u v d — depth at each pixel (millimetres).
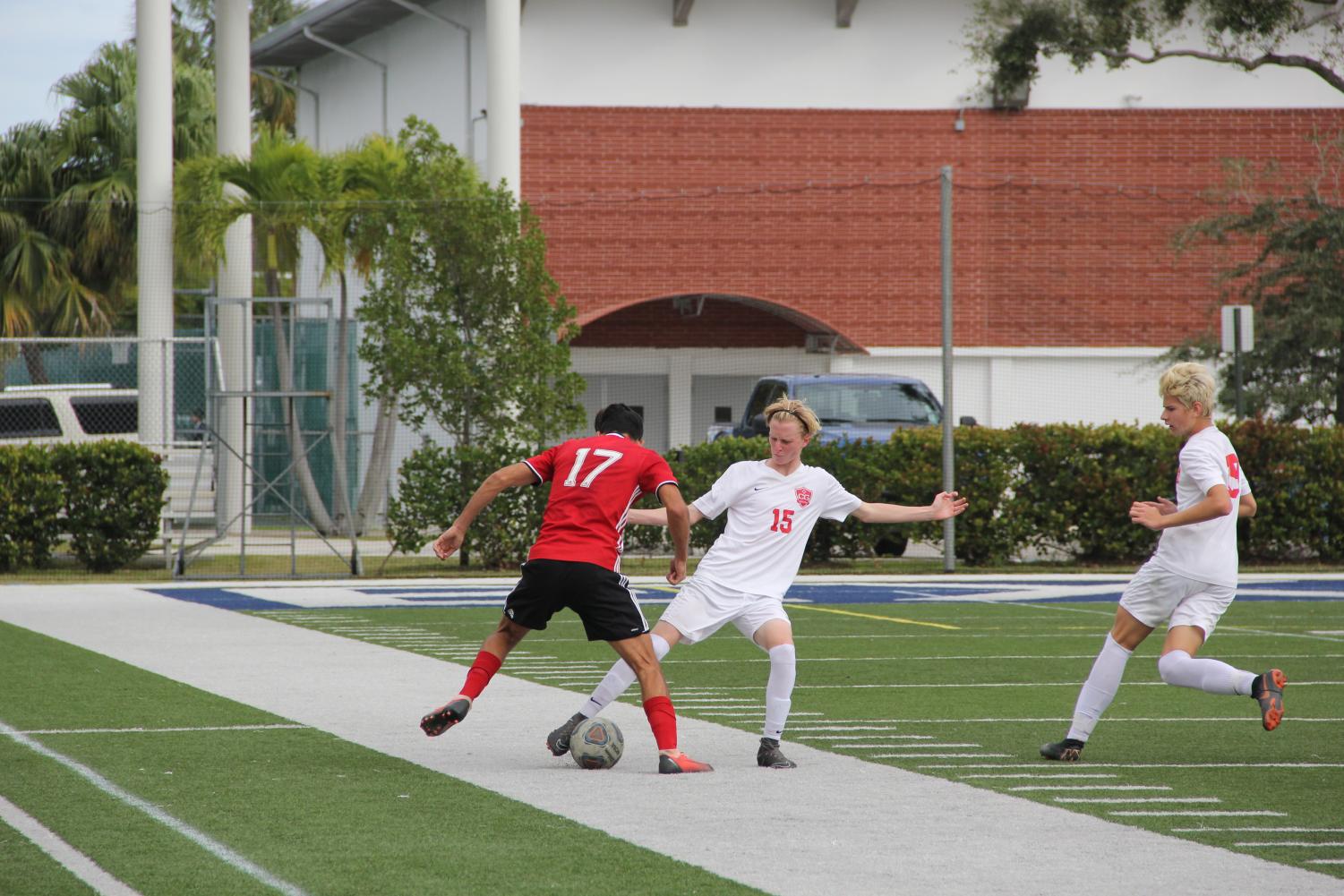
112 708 36438
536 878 20750
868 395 92062
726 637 55750
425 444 83938
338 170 95500
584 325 117438
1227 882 20766
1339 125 128750
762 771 29359
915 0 126438
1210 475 29203
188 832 23484
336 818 24594
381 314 82375
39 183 123500
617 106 123500
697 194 124562
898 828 24172
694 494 85750
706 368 127875
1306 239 110375
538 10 122250
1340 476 89375
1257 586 77812
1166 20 111250
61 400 104312
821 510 31203
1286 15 109875
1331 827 24406
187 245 92375
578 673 44188
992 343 128500
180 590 72062
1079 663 47656
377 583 76562
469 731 33625
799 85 125625
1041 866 21609
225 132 102188
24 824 24016
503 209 83250
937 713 37375
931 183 127062
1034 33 109750
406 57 126312
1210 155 129125
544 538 29594
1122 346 128875
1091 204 128625
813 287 126188
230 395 78750
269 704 37188
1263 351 107938
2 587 72875
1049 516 87062
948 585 77812
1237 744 32875
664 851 22438
